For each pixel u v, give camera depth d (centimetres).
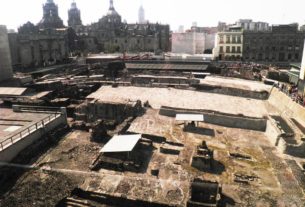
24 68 7169
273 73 6228
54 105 3897
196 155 2477
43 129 2833
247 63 8250
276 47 9056
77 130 3155
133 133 3125
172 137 3053
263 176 2364
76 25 15725
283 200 2034
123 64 7506
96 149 2700
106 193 2044
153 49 12538
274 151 2862
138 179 2241
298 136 2928
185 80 5525
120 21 15538
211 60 8556
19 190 2027
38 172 2261
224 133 3297
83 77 5847
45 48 8544
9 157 2372
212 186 2055
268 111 4125
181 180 2248
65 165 2405
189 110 3700
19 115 3244
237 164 2558
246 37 9238
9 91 4200
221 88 5022
